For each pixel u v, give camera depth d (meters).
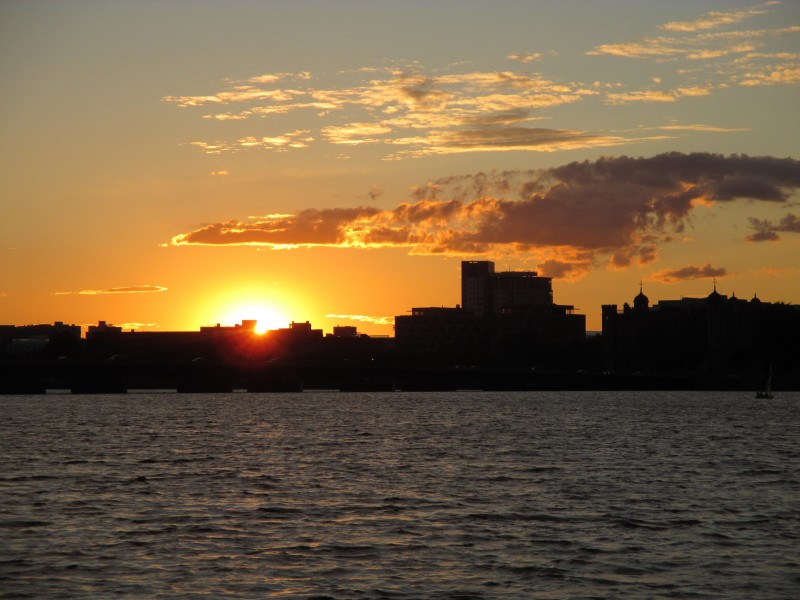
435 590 66.75
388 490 107.25
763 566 72.69
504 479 116.69
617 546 78.56
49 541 80.06
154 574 70.25
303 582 68.44
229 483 113.44
